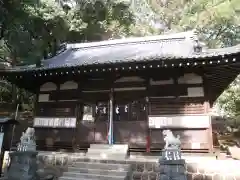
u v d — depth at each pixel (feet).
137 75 30.25
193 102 27.78
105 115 31.09
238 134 53.42
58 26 55.57
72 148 30.60
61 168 26.76
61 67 28.48
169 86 28.91
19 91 57.21
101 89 31.48
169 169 19.53
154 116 28.48
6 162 27.61
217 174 22.20
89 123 31.19
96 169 24.31
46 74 30.40
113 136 29.71
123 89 30.58
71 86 32.86
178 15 71.41
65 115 32.12
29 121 47.55
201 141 26.53
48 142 32.07
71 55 41.29
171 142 20.66
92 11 64.28
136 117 29.81
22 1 37.22
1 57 52.13
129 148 28.76
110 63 26.76
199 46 27.76
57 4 59.21
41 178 25.00
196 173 22.61
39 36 53.21
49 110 33.04
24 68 31.55
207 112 26.99
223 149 41.42
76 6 64.08
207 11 53.52
